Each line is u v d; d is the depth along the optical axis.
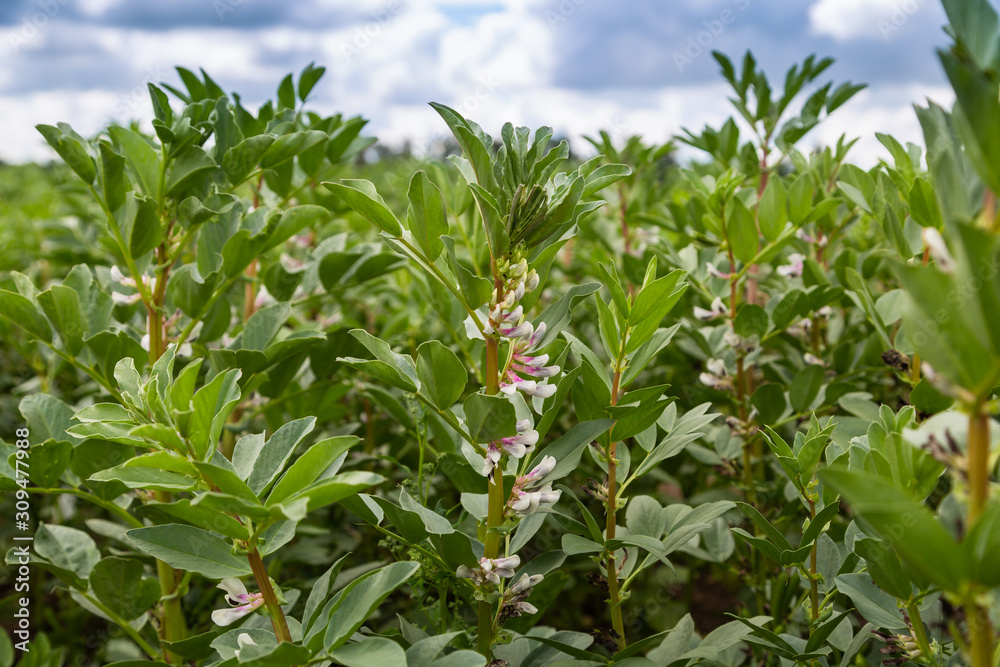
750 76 3.17
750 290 3.29
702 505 2.05
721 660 2.41
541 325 1.69
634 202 4.21
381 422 3.57
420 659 1.56
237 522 1.43
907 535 1.01
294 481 1.42
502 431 1.54
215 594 2.94
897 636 1.69
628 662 1.79
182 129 2.12
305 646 1.44
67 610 3.41
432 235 1.63
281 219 2.46
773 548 1.87
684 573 3.72
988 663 1.07
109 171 2.10
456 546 1.70
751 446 3.10
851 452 1.63
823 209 2.65
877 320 2.21
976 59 1.07
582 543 1.81
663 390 1.77
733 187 2.80
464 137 1.52
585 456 3.12
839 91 2.99
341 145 2.92
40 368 3.63
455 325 2.82
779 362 3.23
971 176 1.21
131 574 2.12
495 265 1.64
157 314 2.30
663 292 1.75
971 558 1.01
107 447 2.14
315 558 2.92
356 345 2.98
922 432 1.16
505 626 2.22
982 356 0.96
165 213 2.29
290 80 2.73
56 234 4.49
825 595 2.01
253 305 3.17
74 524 3.85
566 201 1.57
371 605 1.40
